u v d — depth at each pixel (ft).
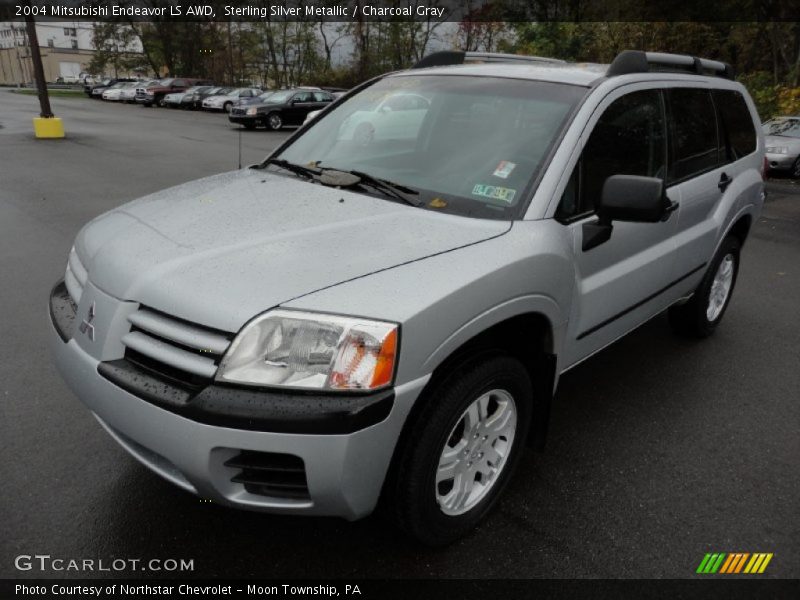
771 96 63.31
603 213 8.67
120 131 63.36
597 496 9.36
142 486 9.17
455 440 8.06
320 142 11.36
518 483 9.57
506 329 8.73
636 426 11.33
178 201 9.34
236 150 50.49
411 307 6.71
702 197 12.66
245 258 7.27
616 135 10.03
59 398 11.53
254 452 6.57
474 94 10.39
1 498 8.80
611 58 79.61
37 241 21.81
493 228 8.25
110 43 188.14
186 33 168.86
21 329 14.47
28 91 190.19
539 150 9.15
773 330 16.26
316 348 6.44
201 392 6.41
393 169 9.79
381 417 6.50
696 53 76.33
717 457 10.50
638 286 10.86
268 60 159.53
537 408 9.36
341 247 7.51
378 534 8.40
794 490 9.72
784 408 12.21
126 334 7.20
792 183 42.86
